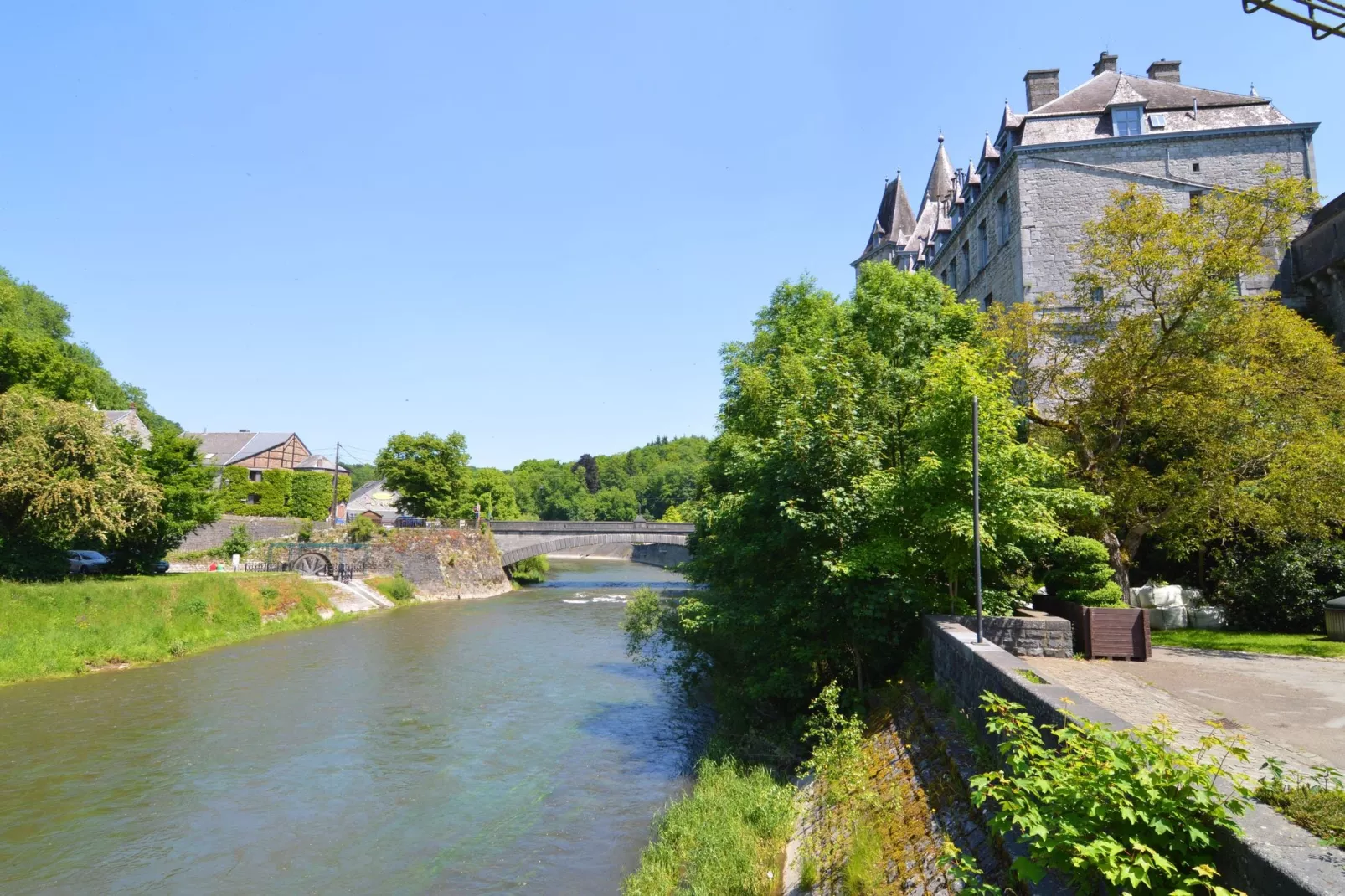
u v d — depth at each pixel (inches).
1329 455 595.5
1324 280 1026.1
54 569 1182.9
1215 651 551.5
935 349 559.2
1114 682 419.8
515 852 448.5
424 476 2359.7
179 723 708.7
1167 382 694.5
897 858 300.5
